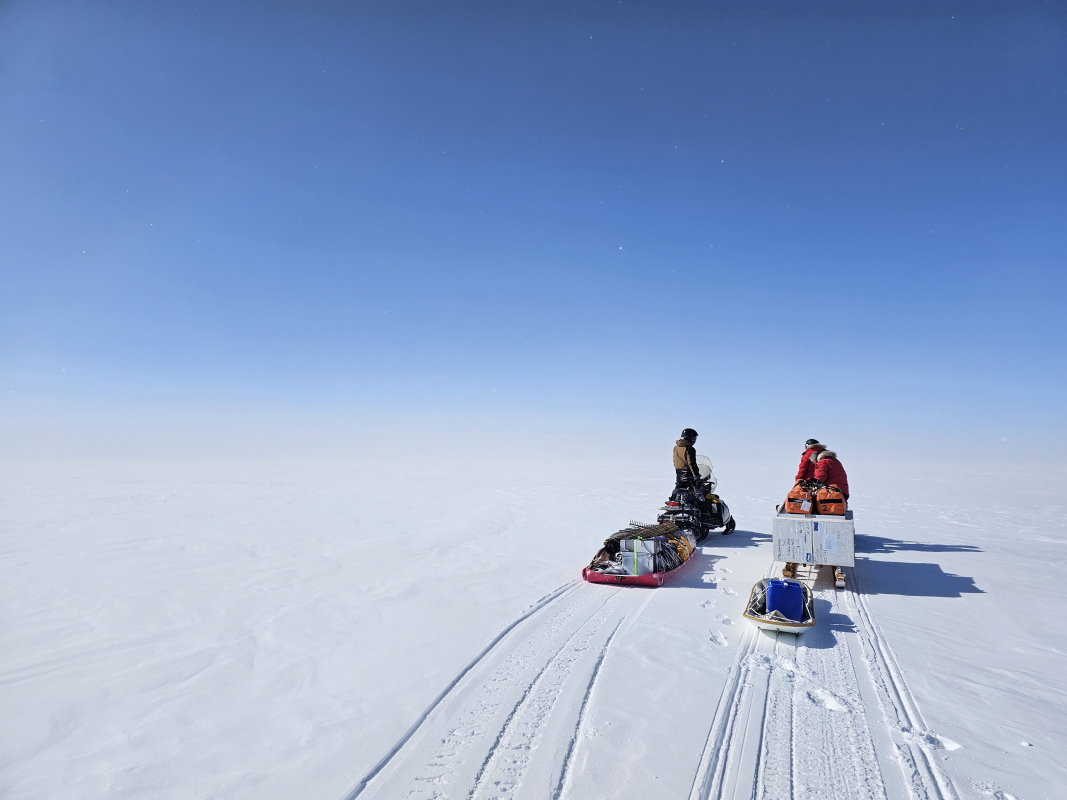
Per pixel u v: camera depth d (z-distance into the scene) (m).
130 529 10.23
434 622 5.09
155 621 5.27
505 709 3.43
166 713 3.50
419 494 16.58
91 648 4.61
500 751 2.96
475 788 2.64
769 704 3.45
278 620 5.25
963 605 5.54
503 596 5.88
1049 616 5.20
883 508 13.92
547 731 3.15
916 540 9.18
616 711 3.37
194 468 33.19
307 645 4.61
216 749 3.07
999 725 3.22
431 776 2.76
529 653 4.32
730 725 3.20
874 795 2.57
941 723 3.23
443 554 8.02
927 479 27.45
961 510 13.48
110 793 2.69
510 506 13.54
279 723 3.35
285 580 6.66
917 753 2.92
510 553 8.06
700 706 3.43
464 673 3.98
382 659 4.28
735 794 2.57
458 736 3.14
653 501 14.61
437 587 6.27
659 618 5.11
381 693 3.71
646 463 43.53
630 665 4.05
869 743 3.01
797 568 6.88
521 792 2.60
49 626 5.14
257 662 4.28
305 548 8.51
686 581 6.42
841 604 5.57
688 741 3.03
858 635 4.68
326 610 5.52
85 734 3.26
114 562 7.65
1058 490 20.31
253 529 10.20
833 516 6.25
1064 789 2.61
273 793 2.66
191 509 13.07
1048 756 2.90
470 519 11.37
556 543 8.82
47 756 3.04
